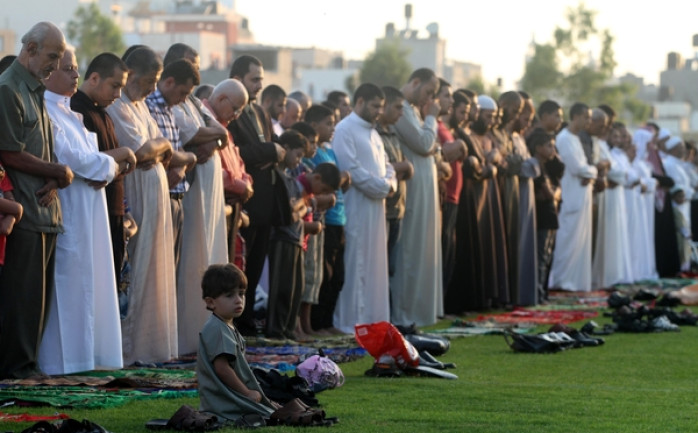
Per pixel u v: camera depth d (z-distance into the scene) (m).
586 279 22.67
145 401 9.27
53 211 10.59
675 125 101.38
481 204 18.23
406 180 16.62
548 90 65.94
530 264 19.72
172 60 13.52
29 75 10.57
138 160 11.82
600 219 23.84
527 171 19.52
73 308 11.00
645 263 26.22
